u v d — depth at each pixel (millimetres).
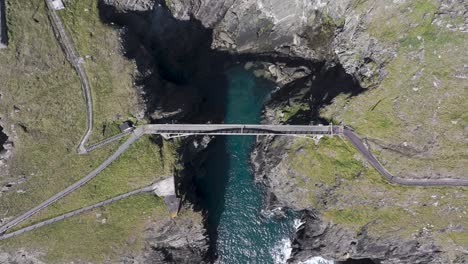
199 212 101812
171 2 103062
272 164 103375
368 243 99562
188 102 104375
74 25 94312
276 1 105750
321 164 99500
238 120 109625
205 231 103000
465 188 94062
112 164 98125
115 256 99000
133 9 99375
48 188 97562
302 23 108000
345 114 98938
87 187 98062
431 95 94938
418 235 96688
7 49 89562
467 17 92438
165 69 108250
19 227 97500
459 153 93812
